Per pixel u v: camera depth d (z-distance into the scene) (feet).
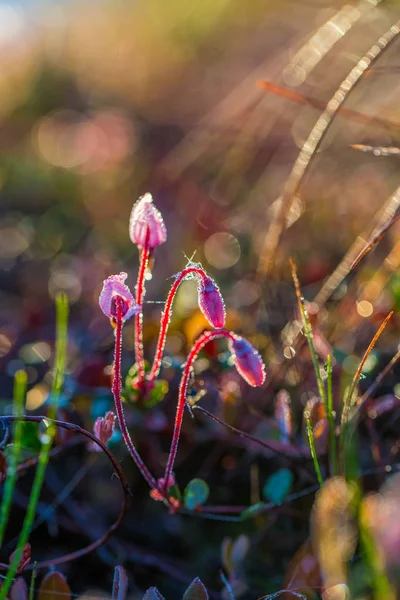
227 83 1.51
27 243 1.22
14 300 1.06
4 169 1.51
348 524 0.62
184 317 0.81
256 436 0.71
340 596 0.61
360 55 0.92
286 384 0.74
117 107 1.65
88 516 0.75
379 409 0.70
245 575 0.68
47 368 0.86
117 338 0.61
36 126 1.71
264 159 1.11
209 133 1.10
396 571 0.59
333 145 1.01
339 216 0.95
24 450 0.65
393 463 0.71
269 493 0.68
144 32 2.01
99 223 1.26
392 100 0.89
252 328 0.79
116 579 0.61
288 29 1.41
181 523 0.74
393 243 0.82
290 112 1.04
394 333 0.77
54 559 0.69
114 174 1.40
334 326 0.77
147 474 0.64
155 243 0.64
